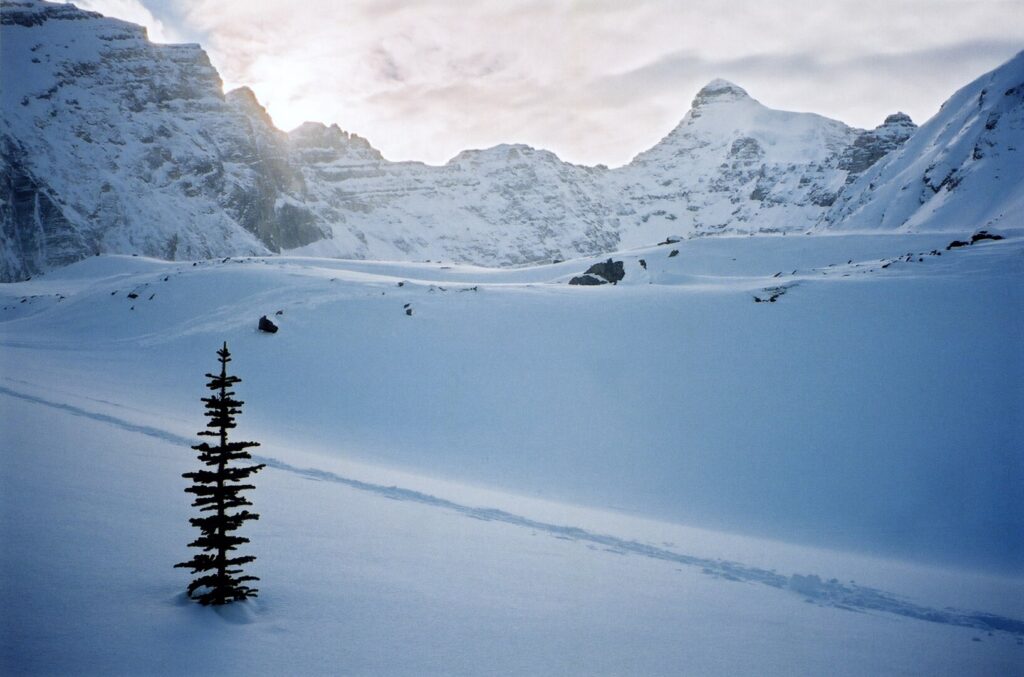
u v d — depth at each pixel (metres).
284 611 7.27
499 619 8.07
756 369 37.75
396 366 43.16
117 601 6.62
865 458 28.16
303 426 34.16
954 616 12.00
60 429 17.84
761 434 31.42
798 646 8.81
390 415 36.56
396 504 15.78
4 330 59.22
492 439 33.19
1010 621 11.99
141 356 47.09
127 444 17.48
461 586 9.33
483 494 20.83
